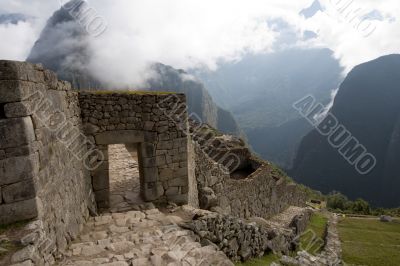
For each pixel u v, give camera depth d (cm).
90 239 539
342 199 4669
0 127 345
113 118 724
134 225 614
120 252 478
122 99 723
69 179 544
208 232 626
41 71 439
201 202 988
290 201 2264
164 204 764
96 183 730
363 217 3112
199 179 991
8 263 310
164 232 570
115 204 750
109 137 725
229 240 703
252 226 821
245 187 1362
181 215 700
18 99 354
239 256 741
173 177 773
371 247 1688
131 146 1390
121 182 909
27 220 364
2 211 352
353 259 1457
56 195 454
